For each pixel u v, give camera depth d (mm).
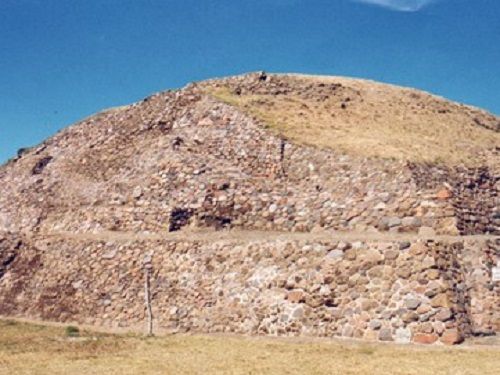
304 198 39719
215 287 36469
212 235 40281
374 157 39781
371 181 38094
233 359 26531
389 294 30969
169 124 50594
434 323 29391
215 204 41812
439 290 29906
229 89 53812
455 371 22844
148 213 43844
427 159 41219
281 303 33625
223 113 48250
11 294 46031
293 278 33844
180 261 38750
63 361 26688
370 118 51688
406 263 31250
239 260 36562
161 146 47781
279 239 36188
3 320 42531
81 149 55344
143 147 49906
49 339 33969
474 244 33188
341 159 40750
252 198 41188
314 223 38125
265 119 47062
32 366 25609
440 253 31203
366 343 29984
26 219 52531
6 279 47250
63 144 57938
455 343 28734
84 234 46406
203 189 42688
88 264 42969
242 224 40594
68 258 44594
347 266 32688
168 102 52500
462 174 41688
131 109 55094
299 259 34344
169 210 42656
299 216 38969
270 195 40938
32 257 47312
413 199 35719
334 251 33500
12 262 48344
